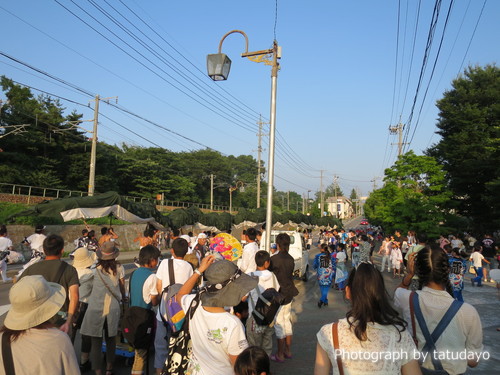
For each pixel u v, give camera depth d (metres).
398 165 21.83
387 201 22.34
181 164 76.00
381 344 2.01
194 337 2.72
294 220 34.34
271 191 8.72
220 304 2.67
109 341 4.78
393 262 16.31
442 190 21.31
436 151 31.45
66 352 2.22
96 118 28.11
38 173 39.34
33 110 43.47
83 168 45.94
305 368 5.42
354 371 2.02
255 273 4.90
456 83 32.53
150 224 16.25
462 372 2.58
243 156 116.50
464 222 31.45
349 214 162.00
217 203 94.69
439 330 2.62
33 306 2.14
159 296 4.30
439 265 2.75
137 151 69.94
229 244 6.68
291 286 5.77
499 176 23.69
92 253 5.21
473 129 29.08
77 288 3.92
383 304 2.06
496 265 20.20
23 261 18.22
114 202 13.77
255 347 2.43
